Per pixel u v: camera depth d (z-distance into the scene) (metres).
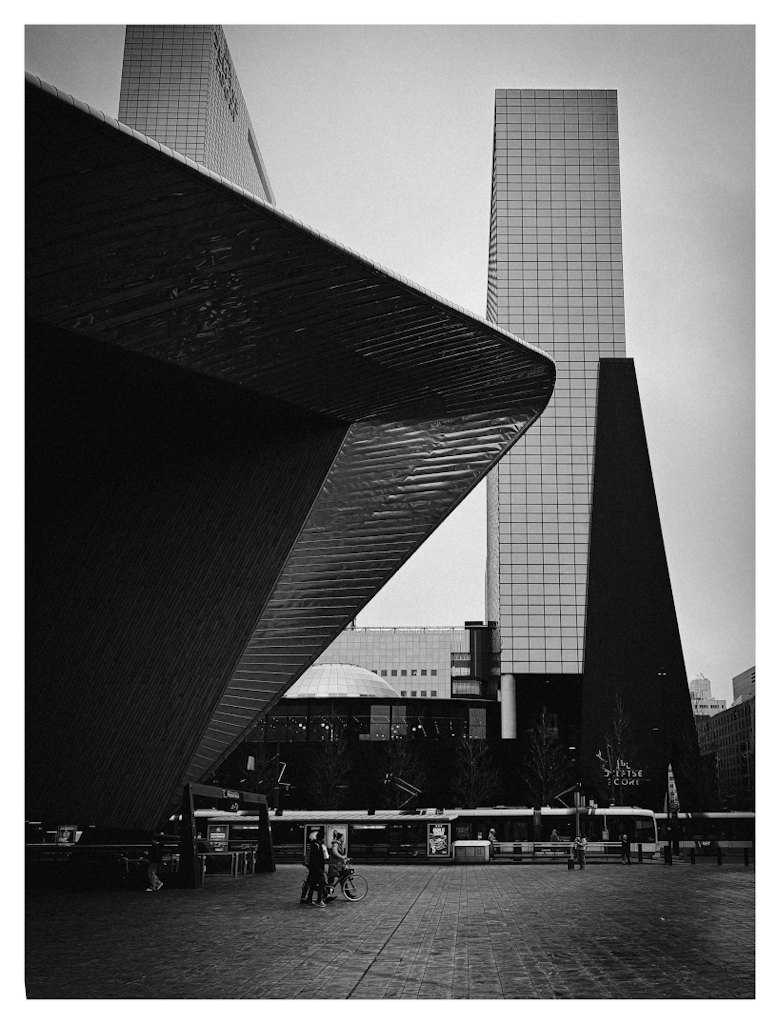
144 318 18.88
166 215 16.11
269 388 22.78
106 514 26.16
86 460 26.12
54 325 18.69
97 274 17.12
